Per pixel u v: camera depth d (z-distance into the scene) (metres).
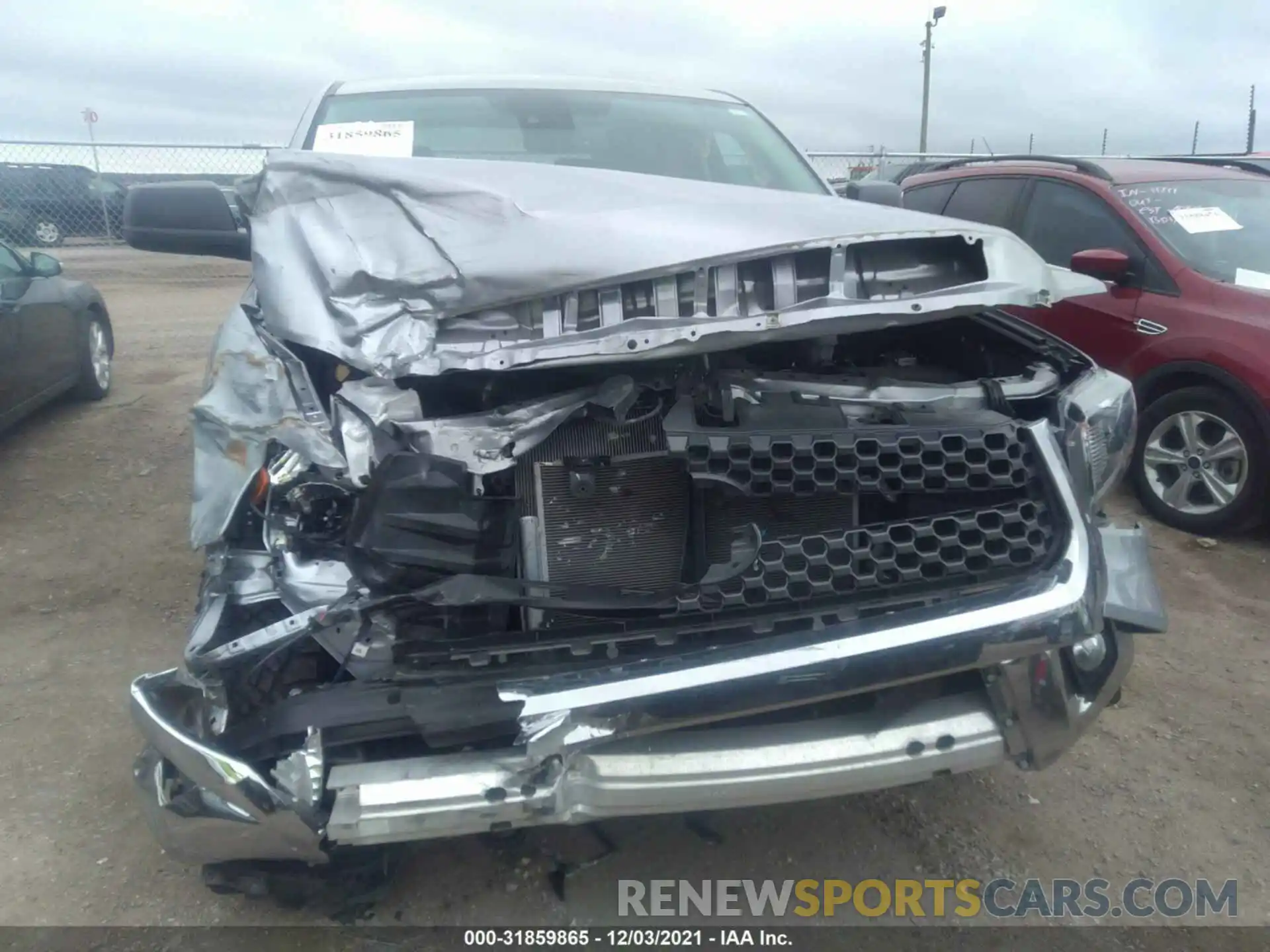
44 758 3.13
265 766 2.02
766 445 2.14
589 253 2.19
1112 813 2.99
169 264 15.46
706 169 3.73
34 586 4.30
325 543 2.12
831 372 2.68
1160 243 5.20
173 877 2.64
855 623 2.09
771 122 4.23
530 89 3.98
